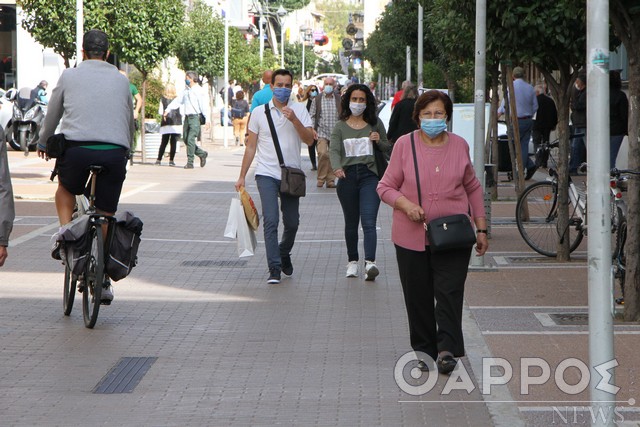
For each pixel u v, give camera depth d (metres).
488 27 13.99
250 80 60.19
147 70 31.53
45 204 20.14
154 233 16.78
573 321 10.14
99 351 9.08
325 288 12.23
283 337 9.66
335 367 8.54
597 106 6.13
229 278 12.91
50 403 7.51
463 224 7.92
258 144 12.66
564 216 14.01
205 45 47.91
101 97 9.94
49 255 14.32
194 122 30.61
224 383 8.06
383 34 47.59
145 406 7.44
